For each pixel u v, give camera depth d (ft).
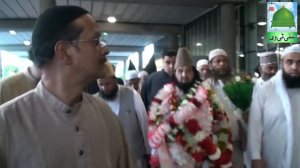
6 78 7.89
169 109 7.90
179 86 9.46
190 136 7.55
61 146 3.51
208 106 7.75
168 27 51.49
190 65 9.55
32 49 3.82
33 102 3.62
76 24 3.70
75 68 3.72
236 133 9.58
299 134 8.93
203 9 41.91
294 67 9.07
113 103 11.71
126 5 40.27
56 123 3.56
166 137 7.70
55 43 3.67
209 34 43.37
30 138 3.42
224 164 7.72
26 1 38.34
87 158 3.61
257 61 37.06
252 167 9.23
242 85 10.21
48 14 3.74
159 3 36.60
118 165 4.24
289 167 8.91
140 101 11.85
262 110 9.44
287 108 9.00
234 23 37.04
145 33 52.03
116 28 49.60
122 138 4.32
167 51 13.24
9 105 3.53
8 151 3.37
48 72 3.76
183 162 7.59
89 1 37.60
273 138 9.20
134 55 78.89
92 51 3.77
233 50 36.65
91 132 3.76
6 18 46.19
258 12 36.91
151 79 13.60
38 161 3.38
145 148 11.57
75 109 3.73
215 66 11.34
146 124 11.50
